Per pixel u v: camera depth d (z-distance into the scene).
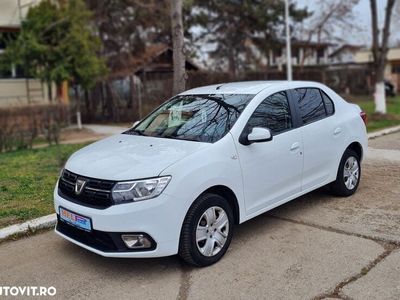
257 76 22.64
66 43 15.42
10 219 5.57
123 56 21.02
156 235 3.88
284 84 5.52
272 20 26.80
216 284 3.90
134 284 3.97
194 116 5.07
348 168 6.29
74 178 4.29
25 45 15.04
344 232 4.98
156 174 3.92
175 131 4.94
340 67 29.91
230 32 26.77
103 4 20.73
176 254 4.11
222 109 4.97
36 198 6.49
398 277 3.89
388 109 19.84
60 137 13.88
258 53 28.75
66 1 15.88
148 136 5.02
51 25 15.22
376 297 3.58
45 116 12.59
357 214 5.56
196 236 4.11
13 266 4.41
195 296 3.71
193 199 4.06
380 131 12.55
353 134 6.27
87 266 4.36
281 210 5.82
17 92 17.81
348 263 4.20
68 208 4.21
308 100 5.73
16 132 12.02
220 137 4.54
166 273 4.15
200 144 4.42
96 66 16.17
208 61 27.67
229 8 26.09
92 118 20.34
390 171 7.84
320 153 5.65
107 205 3.92
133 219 3.83
